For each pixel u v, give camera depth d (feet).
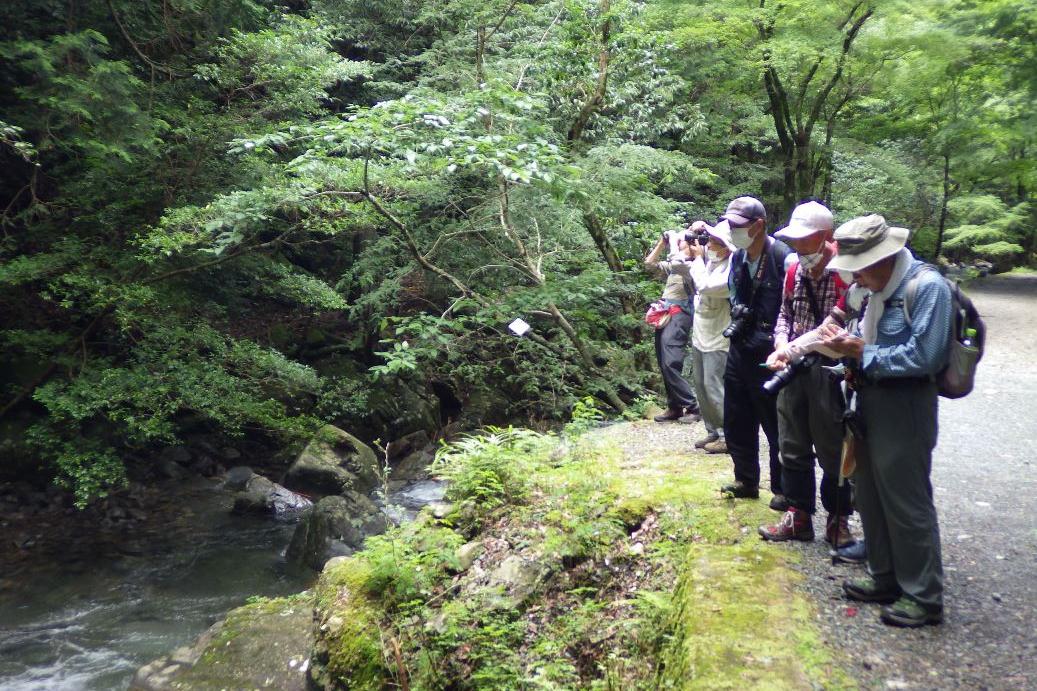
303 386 34.99
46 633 21.97
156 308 32.91
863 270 10.89
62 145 31.42
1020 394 28.58
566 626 14.10
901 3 43.45
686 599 12.01
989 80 61.77
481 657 13.92
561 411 36.96
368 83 40.57
